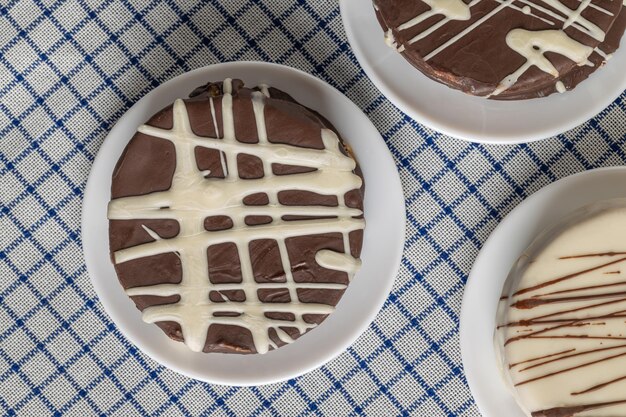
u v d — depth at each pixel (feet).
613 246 1.74
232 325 1.76
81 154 1.91
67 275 1.91
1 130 1.90
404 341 1.92
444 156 1.91
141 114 1.82
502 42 1.73
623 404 1.74
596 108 1.83
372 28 1.84
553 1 1.73
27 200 1.91
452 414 1.92
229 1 1.90
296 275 1.76
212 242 1.75
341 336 1.85
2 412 1.91
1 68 1.90
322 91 1.83
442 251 1.91
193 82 1.83
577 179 1.82
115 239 1.75
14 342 1.91
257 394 1.92
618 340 1.74
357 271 1.81
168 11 1.90
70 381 1.92
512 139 1.84
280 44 1.91
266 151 1.73
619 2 1.73
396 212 1.84
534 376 1.75
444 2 1.74
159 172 1.74
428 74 1.77
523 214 1.82
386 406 1.92
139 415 1.92
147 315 1.76
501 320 1.78
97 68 1.90
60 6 1.89
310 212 1.74
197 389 1.92
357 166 1.80
